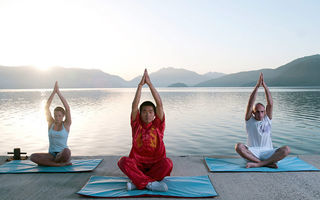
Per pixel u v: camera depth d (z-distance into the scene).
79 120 16.45
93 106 28.14
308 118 16.09
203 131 12.09
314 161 4.66
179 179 3.73
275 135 10.95
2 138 10.91
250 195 3.22
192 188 3.38
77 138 10.89
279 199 3.10
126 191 3.29
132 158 3.53
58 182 3.74
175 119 16.22
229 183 3.63
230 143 9.70
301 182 3.63
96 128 13.36
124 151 8.73
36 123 15.30
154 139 3.54
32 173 4.14
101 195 3.16
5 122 15.78
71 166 4.43
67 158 4.41
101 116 18.59
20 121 16.20
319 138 10.27
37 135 11.55
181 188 3.38
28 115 19.66
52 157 4.47
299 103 28.45
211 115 18.19
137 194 3.18
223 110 21.75
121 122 15.52
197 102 32.22
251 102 4.54
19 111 22.91
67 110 4.58
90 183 3.60
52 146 4.52
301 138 10.31
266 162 4.26
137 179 3.36
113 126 13.99
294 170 4.11
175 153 8.38
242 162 4.61
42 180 3.82
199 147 9.14
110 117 17.98
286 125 13.49
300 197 3.15
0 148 9.22
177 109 22.94
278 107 23.77
